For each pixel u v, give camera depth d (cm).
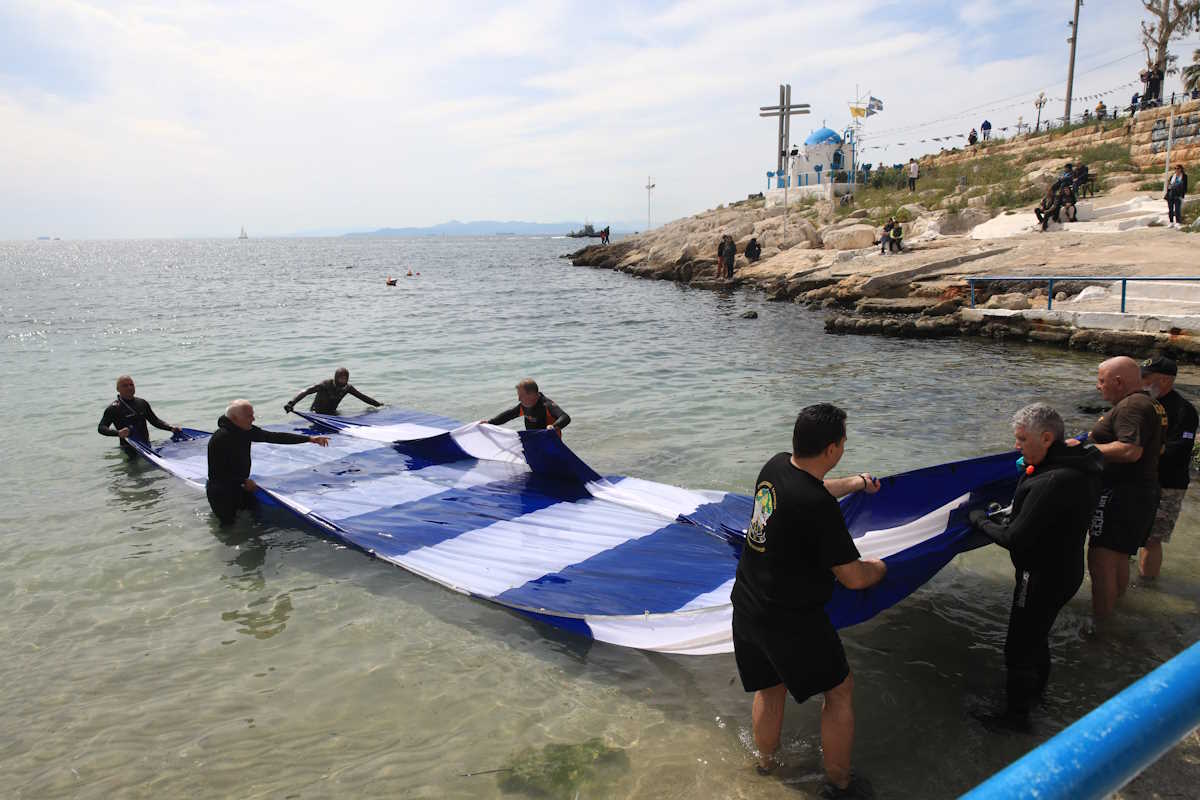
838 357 1625
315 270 6562
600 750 416
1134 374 513
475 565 629
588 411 1181
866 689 465
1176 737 89
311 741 426
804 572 353
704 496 754
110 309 2862
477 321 2377
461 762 408
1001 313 1834
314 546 689
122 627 550
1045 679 437
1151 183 2881
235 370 1541
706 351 1739
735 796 379
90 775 401
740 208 5638
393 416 1141
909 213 3488
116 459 947
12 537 707
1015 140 4428
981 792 81
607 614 527
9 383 1414
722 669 495
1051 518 409
